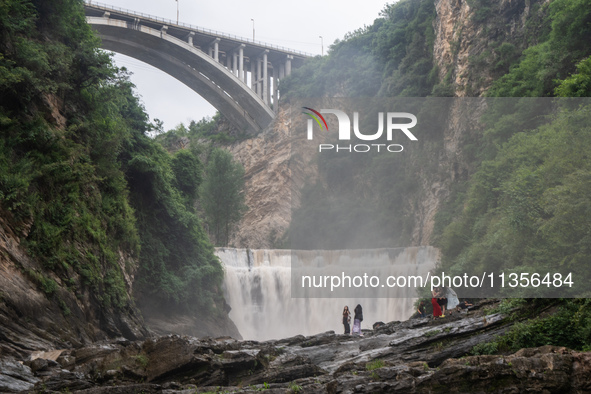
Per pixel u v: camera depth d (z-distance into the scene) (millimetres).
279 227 101812
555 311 15727
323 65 93875
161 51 87750
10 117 25297
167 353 16062
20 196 22750
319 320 46875
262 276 57844
